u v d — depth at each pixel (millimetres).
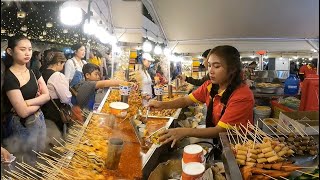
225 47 2053
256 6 5289
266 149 1295
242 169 1207
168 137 1814
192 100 2746
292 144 1485
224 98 2049
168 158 1935
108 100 3479
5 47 2027
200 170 1159
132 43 6734
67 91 2732
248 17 5793
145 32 5941
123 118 2420
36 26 3891
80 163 1536
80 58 3840
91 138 1972
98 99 3828
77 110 2799
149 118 2748
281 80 8281
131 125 2295
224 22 6176
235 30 6668
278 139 1549
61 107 2645
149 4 5262
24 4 2900
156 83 6039
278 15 5652
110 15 5094
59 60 2910
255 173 1176
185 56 11664
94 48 6250
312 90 2732
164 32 6973
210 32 6812
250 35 6961
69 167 1479
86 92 3117
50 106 2568
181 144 2166
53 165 1417
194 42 7551
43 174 1382
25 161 1815
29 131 2049
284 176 1162
